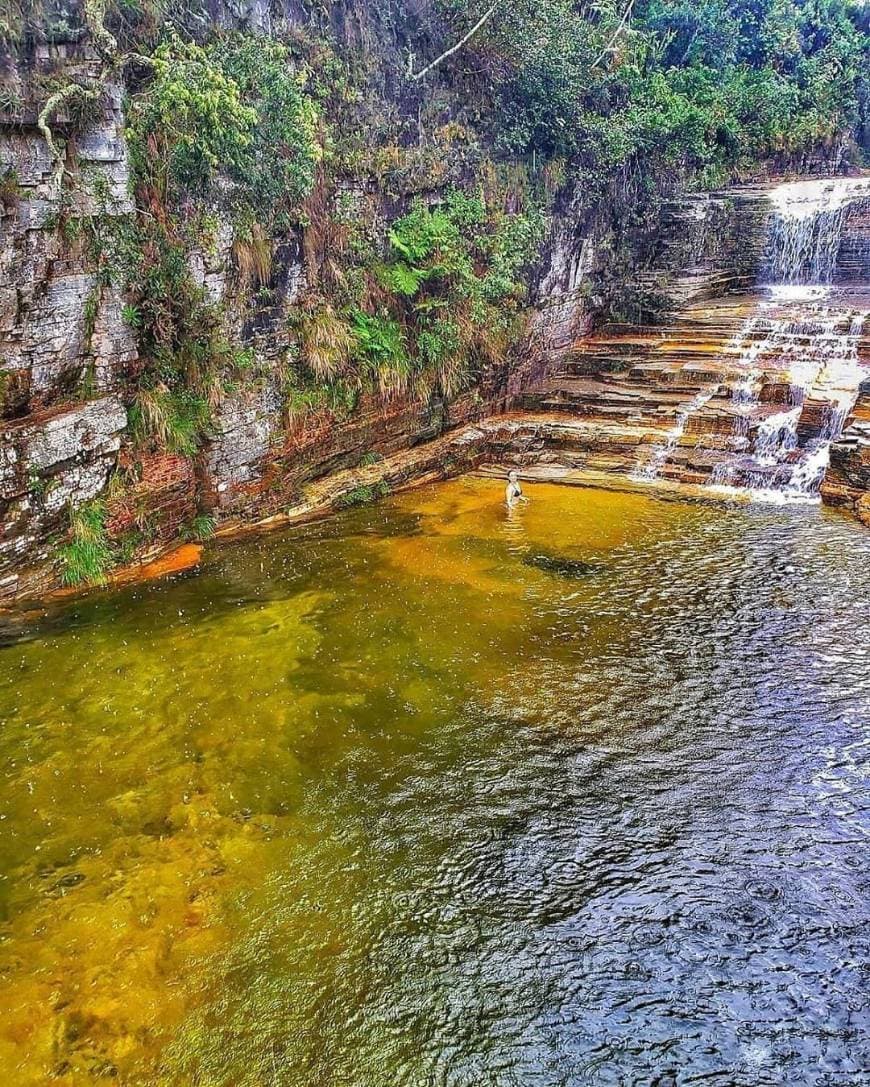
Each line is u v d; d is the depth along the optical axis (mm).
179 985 6148
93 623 11125
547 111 20141
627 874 7242
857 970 6367
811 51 34781
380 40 16750
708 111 27406
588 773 8461
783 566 13117
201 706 9359
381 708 9453
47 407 11617
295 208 14367
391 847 7496
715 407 18281
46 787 8039
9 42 10180
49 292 11195
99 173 11477
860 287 24922
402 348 17078
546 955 6480
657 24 29594
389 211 16797
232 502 14422
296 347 15062
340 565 13219
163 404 12938
